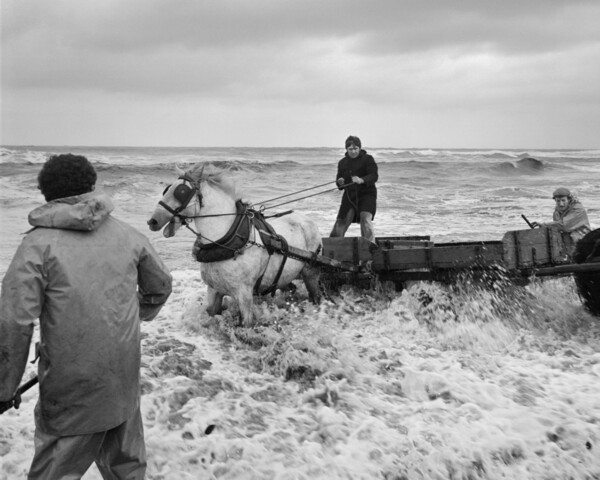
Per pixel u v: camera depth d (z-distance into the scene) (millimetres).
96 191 3115
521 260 7008
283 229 7195
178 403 4887
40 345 2949
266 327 6516
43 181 3016
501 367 6000
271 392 5266
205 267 6469
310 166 43156
